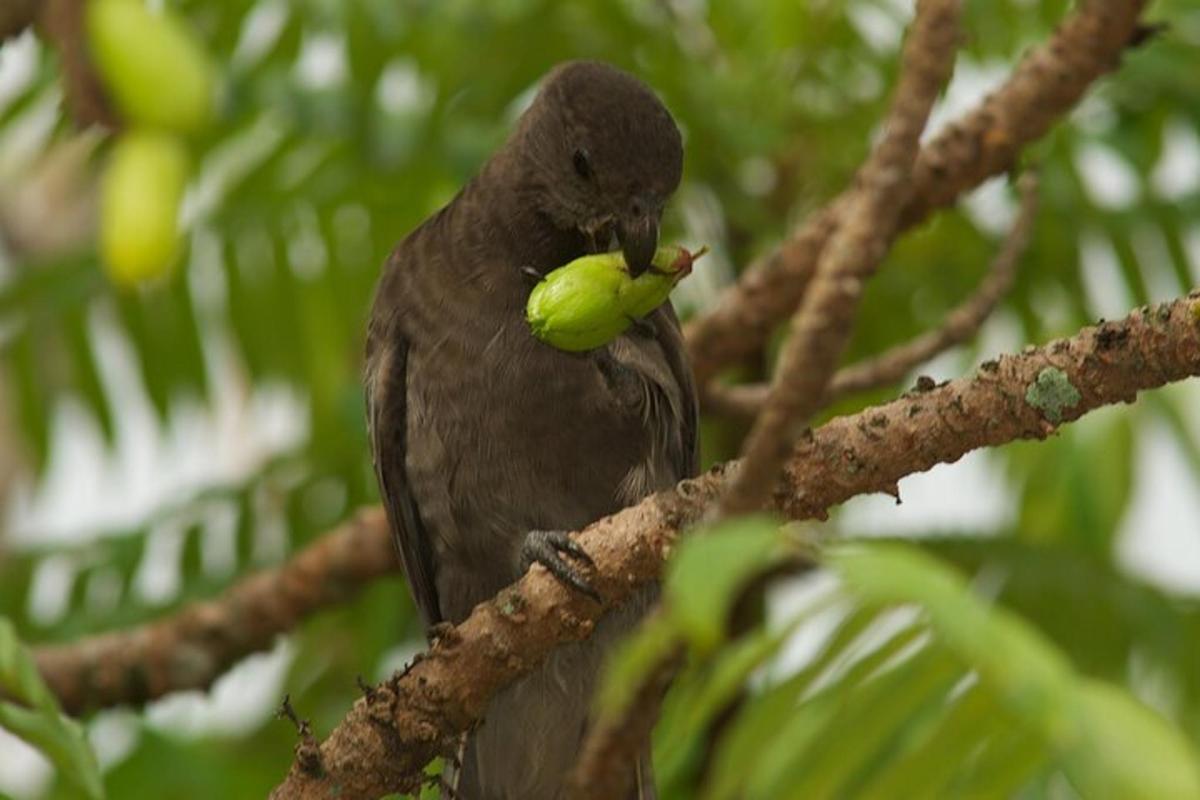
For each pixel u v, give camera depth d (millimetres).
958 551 10578
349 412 11750
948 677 5570
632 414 10109
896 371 10000
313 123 11250
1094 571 10570
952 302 12070
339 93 11375
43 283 11875
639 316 7145
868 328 12250
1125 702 3500
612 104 9992
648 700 4902
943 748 5660
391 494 10531
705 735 8938
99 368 12062
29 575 11688
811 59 11734
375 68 11820
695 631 3422
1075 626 10469
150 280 3738
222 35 11609
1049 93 9477
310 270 12141
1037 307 12164
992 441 6395
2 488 15797
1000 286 10008
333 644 12438
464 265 10227
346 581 10875
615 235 9938
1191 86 11852
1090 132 11984
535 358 10055
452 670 7195
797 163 11773
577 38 11961
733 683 4348
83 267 11922
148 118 3664
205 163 11859
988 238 11922
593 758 5023
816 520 6504
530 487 10250
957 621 3646
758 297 10727
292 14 11602
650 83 11789
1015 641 3605
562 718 10016
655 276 7098
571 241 10180
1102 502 12633
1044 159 11797
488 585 10594
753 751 5918
